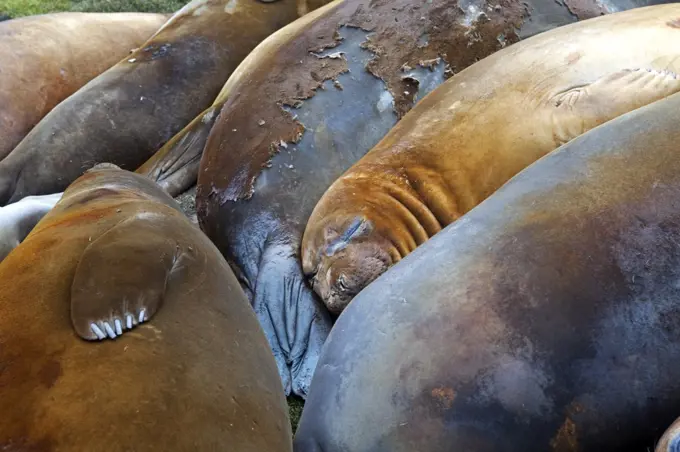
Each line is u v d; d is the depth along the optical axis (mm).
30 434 2102
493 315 2420
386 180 3264
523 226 2545
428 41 3707
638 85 3111
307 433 2557
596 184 2562
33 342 2293
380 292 2617
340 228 3213
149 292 2395
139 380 2223
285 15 5023
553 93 3180
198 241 2885
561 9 3807
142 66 4801
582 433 2377
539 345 2377
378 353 2498
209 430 2211
